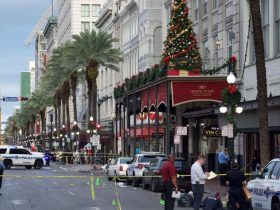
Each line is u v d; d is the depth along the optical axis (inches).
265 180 748.0
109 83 3661.4
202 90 1718.8
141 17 2733.8
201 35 1936.5
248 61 1525.6
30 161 2541.8
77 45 2746.1
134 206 960.9
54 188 1407.5
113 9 3585.1
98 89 4033.0
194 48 1781.5
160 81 1798.7
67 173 2171.5
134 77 2171.5
